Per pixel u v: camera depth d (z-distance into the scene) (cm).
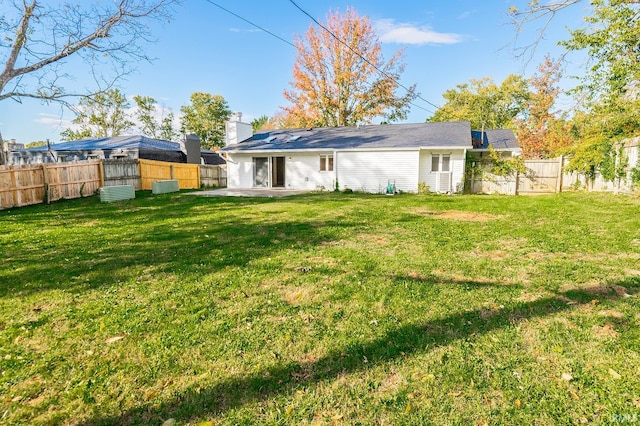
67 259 533
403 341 279
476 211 985
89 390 226
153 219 927
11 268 490
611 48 1166
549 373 235
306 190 1842
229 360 257
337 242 623
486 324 303
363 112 3275
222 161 3133
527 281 406
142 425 197
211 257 530
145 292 393
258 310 341
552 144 2358
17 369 248
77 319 328
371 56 3133
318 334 292
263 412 206
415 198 1373
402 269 460
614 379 226
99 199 1444
